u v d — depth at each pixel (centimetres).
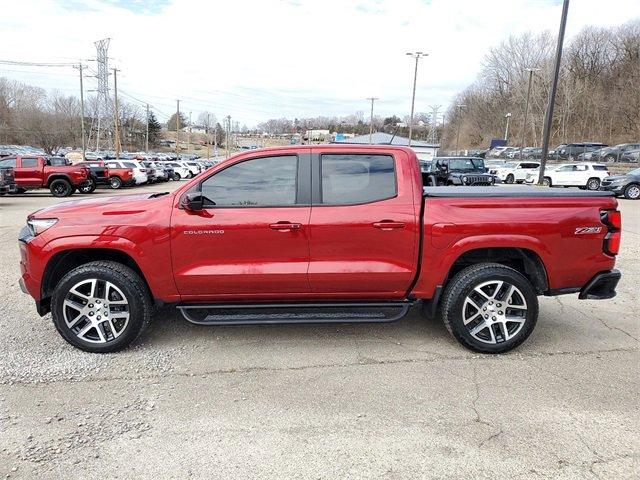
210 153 10606
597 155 4394
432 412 314
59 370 371
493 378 362
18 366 377
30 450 273
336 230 388
